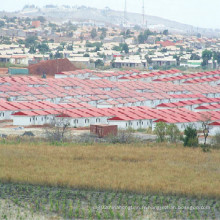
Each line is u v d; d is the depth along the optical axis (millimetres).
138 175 134500
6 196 119938
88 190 124312
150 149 170375
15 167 141500
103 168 141375
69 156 156375
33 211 110125
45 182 128375
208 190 121375
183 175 136000
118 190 123312
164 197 119625
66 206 113312
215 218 107375
